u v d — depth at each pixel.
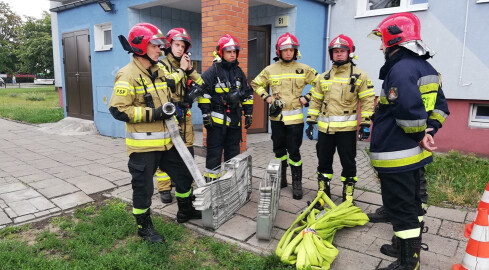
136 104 3.03
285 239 3.17
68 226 3.56
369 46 7.48
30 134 8.52
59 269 2.78
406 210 2.55
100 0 7.46
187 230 3.54
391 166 2.52
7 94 22.94
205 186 3.26
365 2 7.55
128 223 3.58
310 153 6.82
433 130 2.66
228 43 3.87
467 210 4.00
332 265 2.91
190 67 3.68
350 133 3.92
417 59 2.47
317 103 4.16
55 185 4.74
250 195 4.38
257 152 6.71
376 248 3.19
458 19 6.37
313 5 7.70
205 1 5.88
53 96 21.50
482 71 6.25
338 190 4.73
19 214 3.81
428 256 3.04
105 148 7.01
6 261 2.86
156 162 3.20
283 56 4.23
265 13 7.81
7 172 5.32
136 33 2.87
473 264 2.70
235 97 3.92
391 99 2.35
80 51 8.69
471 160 5.95
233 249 3.15
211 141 4.08
